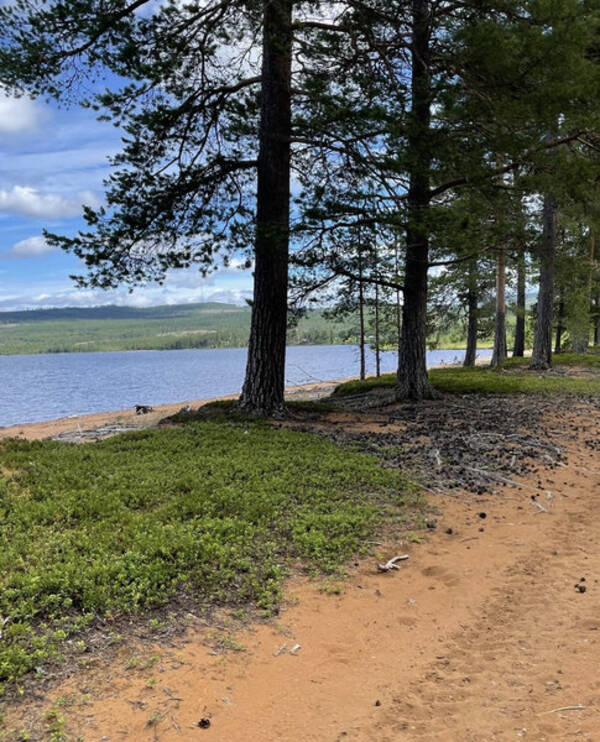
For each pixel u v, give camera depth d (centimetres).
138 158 1134
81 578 426
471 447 980
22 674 328
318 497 690
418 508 690
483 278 2562
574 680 352
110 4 935
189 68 1105
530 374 2155
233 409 1215
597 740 294
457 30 991
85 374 5941
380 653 393
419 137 937
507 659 382
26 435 1769
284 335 1205
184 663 361
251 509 618
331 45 998
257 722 314
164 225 1158
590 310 3131
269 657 380
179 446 893
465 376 2070
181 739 293
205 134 1205
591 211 1305
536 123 969
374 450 945
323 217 1003
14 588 407
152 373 5834
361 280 1342
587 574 512
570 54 891
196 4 992
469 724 314
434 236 1130
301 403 1406
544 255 1552
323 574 509
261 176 1133
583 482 820
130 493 641
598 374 2136
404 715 324
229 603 443
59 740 280
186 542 508
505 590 487
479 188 1095
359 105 932
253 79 1152
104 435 1541
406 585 499
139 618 406
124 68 991
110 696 321
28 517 543
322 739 302
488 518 669
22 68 936
